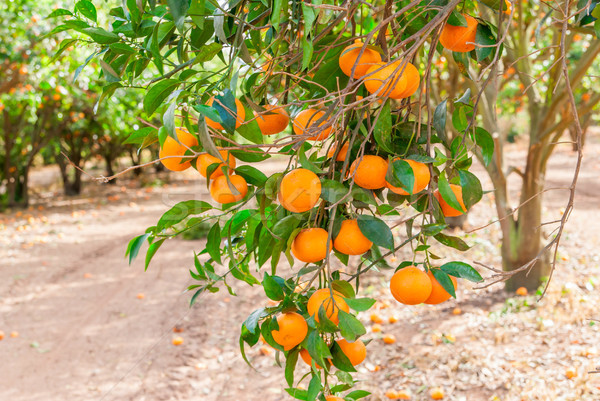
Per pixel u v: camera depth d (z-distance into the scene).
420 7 1.23
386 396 4.25
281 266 5.73
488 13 2.23
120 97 10.81
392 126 1.24
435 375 4.51
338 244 1.18
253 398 4.56
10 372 5.24
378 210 1.21
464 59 1.35
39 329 6.30
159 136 1.08
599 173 15.98
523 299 5.80
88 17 1.36
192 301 1.41
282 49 1.41
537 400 3.94
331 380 4.27
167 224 1.25
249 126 1.15
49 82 8.07
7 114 14.07
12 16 8.03
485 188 12.45
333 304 1.09
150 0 1.18
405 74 1.12
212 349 5.50
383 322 5.66
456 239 1.22
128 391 4.78
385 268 1.30
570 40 4.93
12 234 11.71
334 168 1.24
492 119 5.62
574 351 4.61
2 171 16.75
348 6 1.02
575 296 5.73
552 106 5.51
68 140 18.58
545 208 10.62
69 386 4.93
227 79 1.14
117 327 6.21
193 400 4.60
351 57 1.15
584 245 7.82
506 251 6.14
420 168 1.14
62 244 10.65
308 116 1.29
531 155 5.81
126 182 21.50
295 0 1.20
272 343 1.26
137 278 7.93
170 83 1.13
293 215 1.18
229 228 1.29
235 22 1.21
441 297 1.22
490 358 4.68
